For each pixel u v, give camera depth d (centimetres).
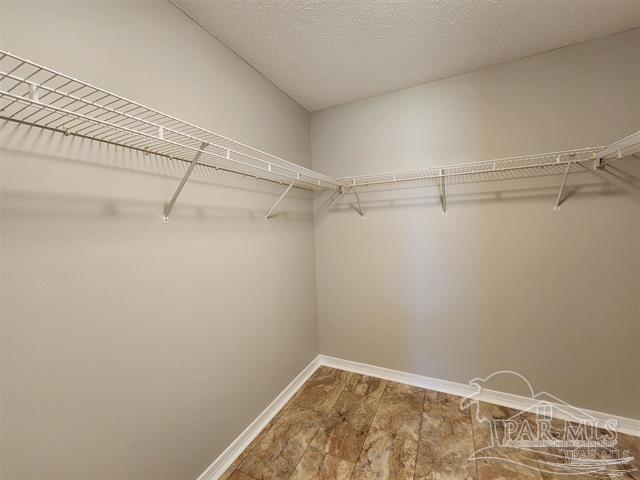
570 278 162
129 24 102
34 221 78
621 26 141
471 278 186
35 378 78
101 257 93
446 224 192
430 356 202
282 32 140
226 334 145
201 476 129
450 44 153
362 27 138
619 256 151
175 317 118
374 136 211
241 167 153
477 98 178
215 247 139
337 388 206
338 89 198
